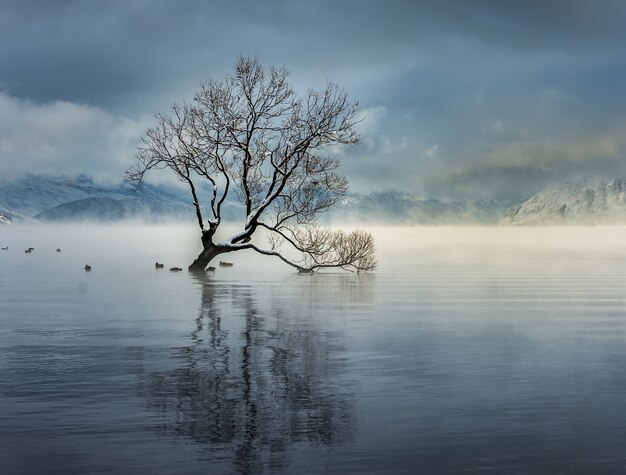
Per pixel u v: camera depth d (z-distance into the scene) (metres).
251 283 45.56
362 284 45.38
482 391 15.45
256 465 10.59
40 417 13.18
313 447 11.45
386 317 28.55
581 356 19.88
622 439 11.94
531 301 35.47
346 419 13.11
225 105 47.44
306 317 28.38
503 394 15.14
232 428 12.48
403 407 13.99
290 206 49.34
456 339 22.86
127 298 35.84
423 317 28.70
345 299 35.66
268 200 49.31
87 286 43.09
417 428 12.52
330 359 19.22
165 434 12.11
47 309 31.09
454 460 10.84
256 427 12.55
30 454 11.05
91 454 11.07
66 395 14.95
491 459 10.91
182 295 37.41
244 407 13.96
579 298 37.19
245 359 19.16
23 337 23.06
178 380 16.45
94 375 17.03
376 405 14.15
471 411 13.73
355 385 15.98
